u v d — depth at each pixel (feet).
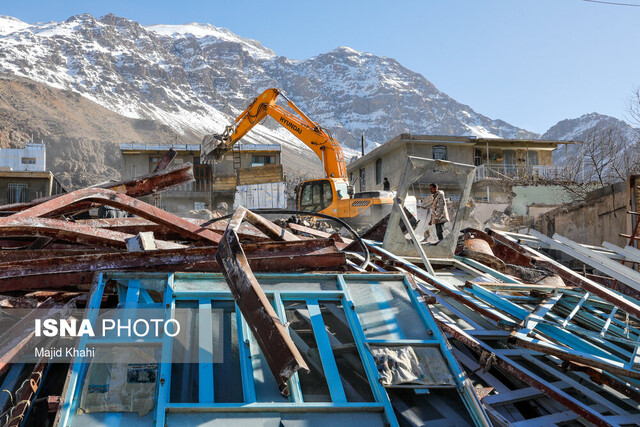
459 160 120.37
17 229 17.87
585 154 94.63
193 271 16.98
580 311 20.39
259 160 139.13
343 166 73.10
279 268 17.80
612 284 27.55
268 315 12.57
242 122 78.33
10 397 12.92
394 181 121.70
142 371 12.44
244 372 12.71
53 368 14.62
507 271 25.91
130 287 14.84
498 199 99.25
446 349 14.40
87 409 11.59
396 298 16.30
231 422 11.62
